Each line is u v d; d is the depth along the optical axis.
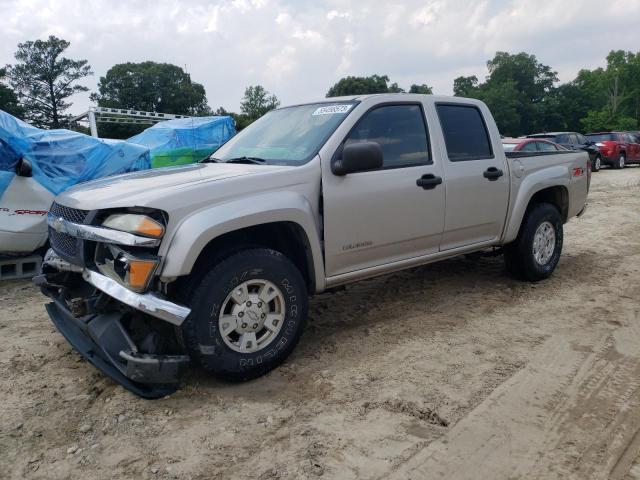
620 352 3.91
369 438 2.84
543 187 5.39
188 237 3.04
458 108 4.87
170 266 3.01
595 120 61.69
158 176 3.70
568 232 8.58
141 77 54.72
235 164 4.03
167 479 2.54
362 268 4.10
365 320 4.61
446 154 4.58
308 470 2.58
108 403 3.19
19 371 3.64
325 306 4.99
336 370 3.63
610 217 9.93
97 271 3.24
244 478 2.53
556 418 3.04
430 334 4.26
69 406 3.18
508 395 3.29
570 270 6.16
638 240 7.87
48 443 2.82
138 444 2.80
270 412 3.10
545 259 5.66
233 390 3.36
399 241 4.25
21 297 5.41
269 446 2.78
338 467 2.61
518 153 5.41
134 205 3.05
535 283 5.65
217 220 3.15
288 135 4.20
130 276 3.00
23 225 5.82
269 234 3.78
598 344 4.05
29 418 3.05
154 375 3.02
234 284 3.26
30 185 5.90
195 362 3.27
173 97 55.31
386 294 5.32
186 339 3.16
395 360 3.78
